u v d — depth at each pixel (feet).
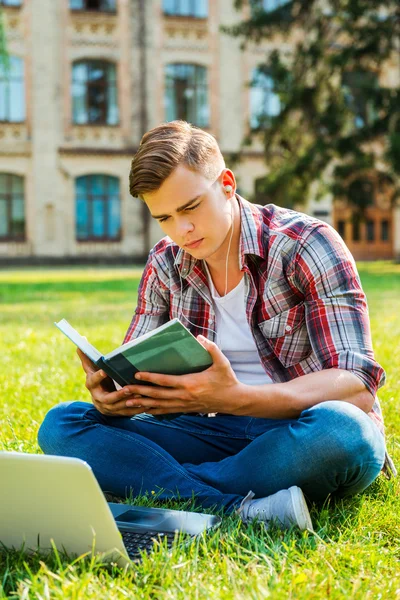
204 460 7.03
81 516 4.97
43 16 70.85
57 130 71.92
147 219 74.64
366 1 53.98
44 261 72.28
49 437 6.75
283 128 57.67
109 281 47.21
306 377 6.13
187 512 5.78
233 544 5.22
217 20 74.28
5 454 4.98
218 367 5.60
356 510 6.27
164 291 7.34
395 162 51.49
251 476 6.08
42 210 72.18
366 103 54.44
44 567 4.79
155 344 5.39
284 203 57.31
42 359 15.93
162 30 73.10
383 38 54.39
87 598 4.44
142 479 6.48
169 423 7.20
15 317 25.72
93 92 72.64
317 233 6.59
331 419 5.79
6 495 5.20
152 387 5.75
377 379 6.24
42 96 71.36
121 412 6.25
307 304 6.57
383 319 21.99
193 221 5.92
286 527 5.70
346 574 4.84
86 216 73.67
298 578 4.66
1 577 4.92
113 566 4.94
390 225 81.41
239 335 6.95
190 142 5.90
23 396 11.69
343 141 53.11
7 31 70.23
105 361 5.57
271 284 6.64
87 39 71.82
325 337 6.34
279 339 6.75
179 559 4.91
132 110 73.10
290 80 56.70
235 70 75.00
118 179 74.02
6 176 71.92
